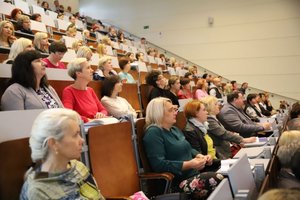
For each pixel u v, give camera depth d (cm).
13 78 208
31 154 131
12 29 367
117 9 1221
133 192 195
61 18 805
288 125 364
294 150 217
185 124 291
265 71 1028
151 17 1177
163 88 421
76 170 138
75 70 271
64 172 129
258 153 272
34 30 556
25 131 152
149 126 230
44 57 352
